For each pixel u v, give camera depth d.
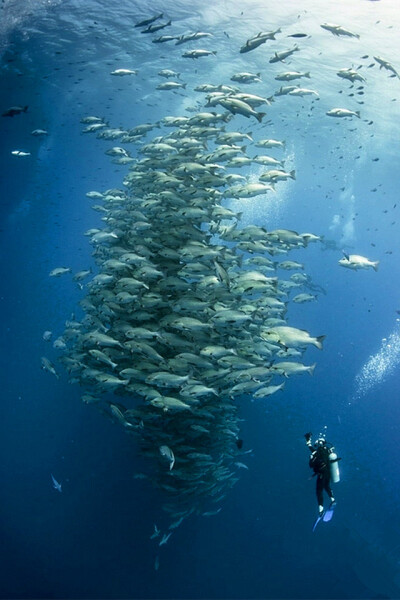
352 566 12.41
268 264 11.43
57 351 20.97
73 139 35.00
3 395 16.47
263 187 9.88
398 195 49.44
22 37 19.22
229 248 9.88
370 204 57.62
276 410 16.58
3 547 11.95
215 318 8.44
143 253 10.15
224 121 10.37
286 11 17.78
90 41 20.31
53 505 12.79
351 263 11.52
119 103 28.28
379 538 13.04
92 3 17.47
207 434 11.19
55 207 54.78
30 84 24.11
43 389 16.61
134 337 9.02
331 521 13.20
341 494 14.23
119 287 9.67
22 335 23.06
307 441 10.24
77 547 12.02
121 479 12.94
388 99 24.70
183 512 10.80
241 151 10.14
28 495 13.05
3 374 18.19
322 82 24.19
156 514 12.09
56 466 13.64
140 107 29.22
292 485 13.66
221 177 10.42
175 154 10.49
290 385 19.84
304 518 13.09
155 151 11.27
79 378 11.66
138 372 9.05
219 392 10.34
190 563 11.77
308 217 67.75
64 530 12.33
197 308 8.59
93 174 48.16
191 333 9.48
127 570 11.64
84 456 13.73
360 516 13.59
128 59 22.39
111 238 12.50
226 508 12.67
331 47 20.17
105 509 12.50
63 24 18.67
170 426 10.59
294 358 22.39
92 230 14.64
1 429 14.88
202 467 10.64
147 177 11.03
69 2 17.28
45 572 11.57
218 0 17.55
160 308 10.55
